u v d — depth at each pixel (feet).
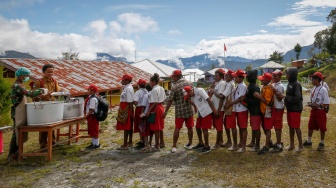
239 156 22.34
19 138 22.58
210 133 32.14
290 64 349.82
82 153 25.30
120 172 20.11
